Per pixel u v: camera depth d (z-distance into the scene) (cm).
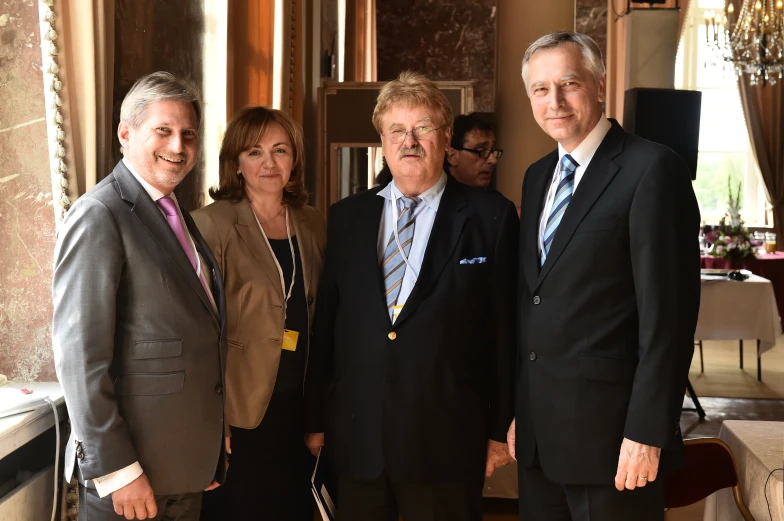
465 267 234
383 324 234
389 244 244
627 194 202
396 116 235
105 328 185
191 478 201
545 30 451
